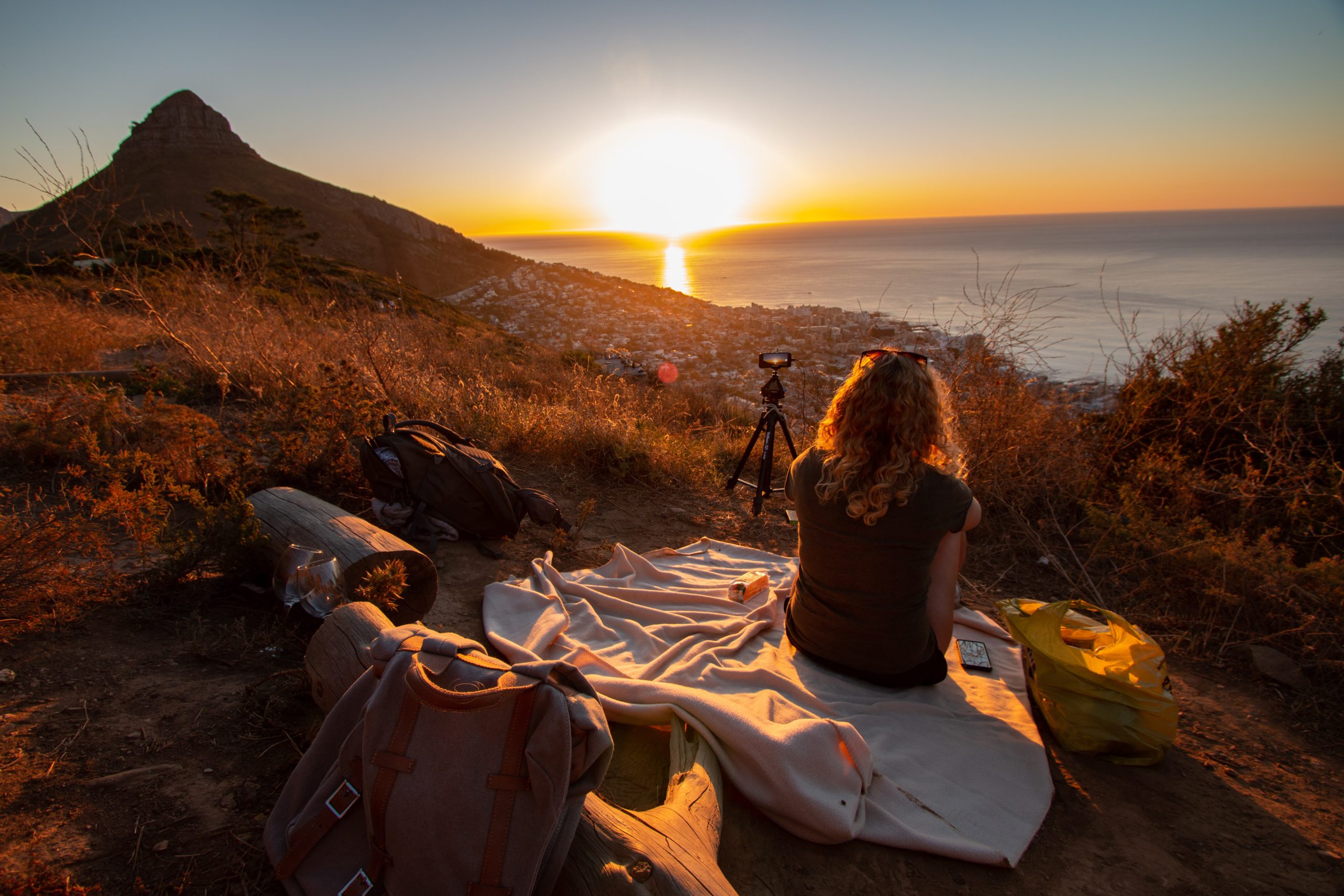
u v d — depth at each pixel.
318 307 8.77
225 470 3.93
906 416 2.29
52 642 2.43
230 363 6.30
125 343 7.84
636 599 3.42
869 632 2.51
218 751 2.04
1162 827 2.20
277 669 2.48
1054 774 2.39
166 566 2.81
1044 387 5.30
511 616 3.07
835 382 6.66
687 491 5.43
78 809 1.76
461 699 1.44
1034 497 4.91
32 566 2.54
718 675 2.62
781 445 6.39
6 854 1.59
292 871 1.53
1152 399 5.07
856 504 2.31
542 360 11.69
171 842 1.71
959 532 2.47
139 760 1.96
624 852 1.51
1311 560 3.84
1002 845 2.01
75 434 4.20
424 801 1.41
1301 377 4.99
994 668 2.90
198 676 2.38
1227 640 3.31
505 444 5.72
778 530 4.84
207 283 8.04
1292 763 2.57
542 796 1.40
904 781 2.20
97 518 3.35
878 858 1.97
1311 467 4.12
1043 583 4.08
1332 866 2.07
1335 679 3.07
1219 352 5.13
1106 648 2.60
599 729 1.45
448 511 3.80
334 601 2.57
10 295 7.88
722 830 2.00
